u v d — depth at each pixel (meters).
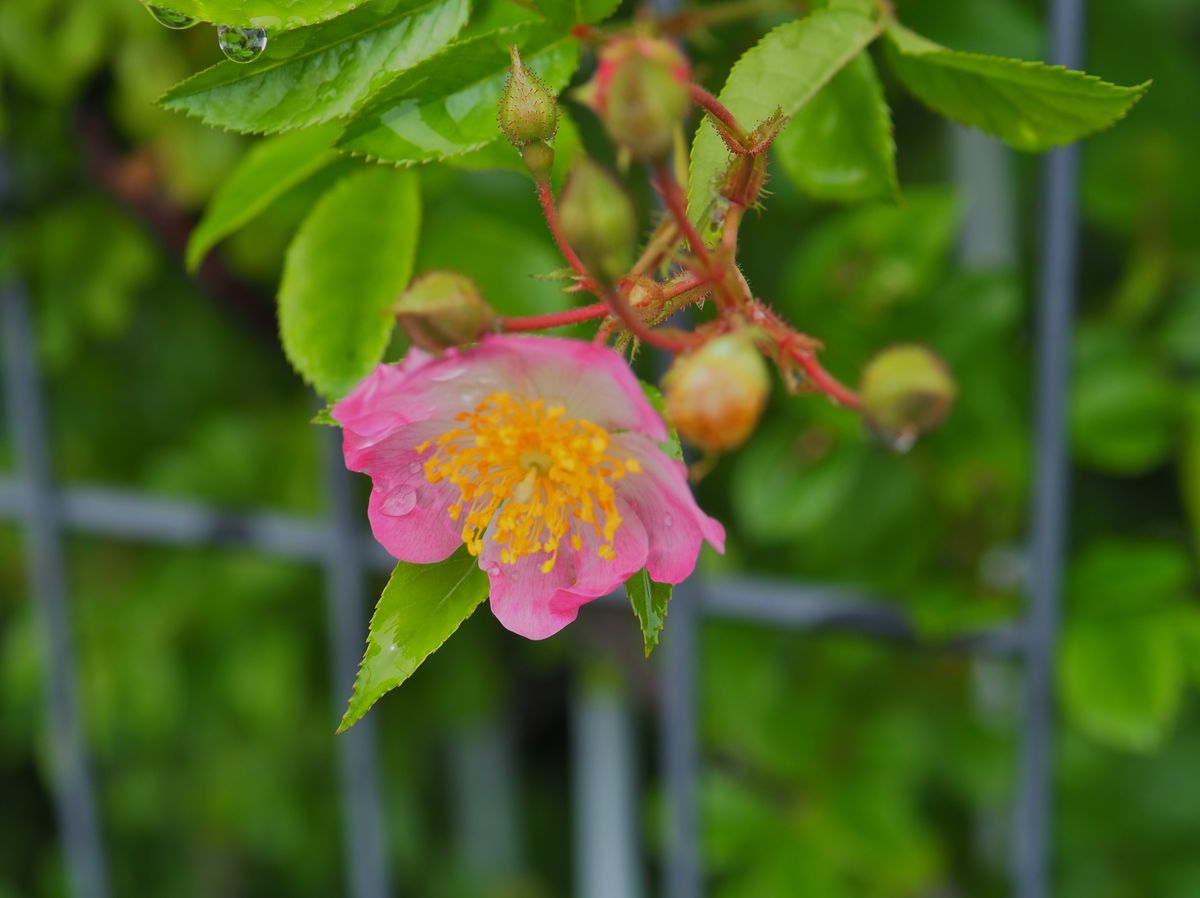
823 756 0.45
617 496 0.30
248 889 0.67
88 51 0.43
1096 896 0.51
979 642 0.39
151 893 0.66
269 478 0.53
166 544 0.54
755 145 0.30
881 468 0.42
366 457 0.30
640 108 0.28
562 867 0.71
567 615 0.30
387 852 0.58
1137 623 0.40
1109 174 0.44
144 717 0.54
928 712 0.46
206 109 0.30
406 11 0.30
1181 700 0.51
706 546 0.45
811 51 0.32
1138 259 0.44
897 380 0.30
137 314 0.54
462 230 0.37
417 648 0.30
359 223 0.34
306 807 0.59
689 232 0.29
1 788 0.69
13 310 0.43
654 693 0.51
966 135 0.45
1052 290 0.37
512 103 0.30
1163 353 0.43
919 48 0.31
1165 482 0.49
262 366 0.55
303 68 0.30
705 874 0.51
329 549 0.41
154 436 0.56
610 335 0.30
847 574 0.42
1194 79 0.44
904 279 0.40
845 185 0.33
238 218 0.35
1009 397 0.42
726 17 0.32
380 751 0.57
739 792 0.45
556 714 0.69
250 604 0.54
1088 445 0.42
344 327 0.34
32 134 0.45
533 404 0.30
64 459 0.55
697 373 0.28
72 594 0.56
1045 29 0.40
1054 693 0.39
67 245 0.46
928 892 0.50
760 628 0.46
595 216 0.28
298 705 0.55
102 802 0.60
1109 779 0.50
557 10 0.31
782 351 0.30
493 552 0.30
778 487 0.41
